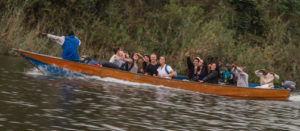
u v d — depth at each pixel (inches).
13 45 2495.1
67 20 3009.4
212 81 1731.1
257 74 1900.8
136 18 3417.8
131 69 1792.6
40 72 1670.8
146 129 804.0
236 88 1668.3
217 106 1269.7
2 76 1375.5
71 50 1705.2
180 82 1656.0
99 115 892.0
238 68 1808.6
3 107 863.1
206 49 2741.1
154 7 3590.1
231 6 3978.8
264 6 4249.5
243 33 3821.4
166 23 3144.7
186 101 1298.0
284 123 1050.7
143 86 1621.6
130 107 1037.8
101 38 2920.8
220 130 874.1
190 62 1836.9
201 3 3897.6
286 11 4355.3
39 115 825.5
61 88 1243.2
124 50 2908.5
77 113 886.4
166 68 1733.5
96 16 3125.0
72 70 1667.1
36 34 2645.2
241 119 1049.5
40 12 2950.3
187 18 3051.2
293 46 3383.4
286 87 1951.3
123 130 775.7
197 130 847.7
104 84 1512.1
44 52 2605.8
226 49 2817.4
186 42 2856.8
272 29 3722.9
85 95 1154.7
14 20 2583.7
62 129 734.5
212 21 3198.8
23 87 1169.4
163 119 925.8
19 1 2886.3
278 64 3157.0
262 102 1578.5
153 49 2915.8
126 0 3570.4
